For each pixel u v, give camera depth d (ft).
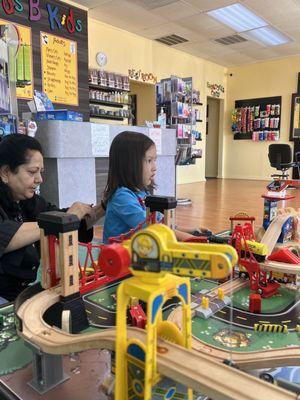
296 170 24.66
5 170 3.37
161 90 15.81
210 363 1.32
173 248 1.30
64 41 13.87
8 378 1.95
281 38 20.17
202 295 2.85
